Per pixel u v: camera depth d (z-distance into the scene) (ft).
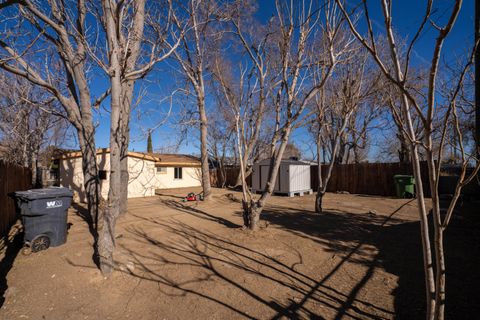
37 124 41.47
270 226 20.38
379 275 11.69
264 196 18.15
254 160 61.82
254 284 11.12
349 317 8.77
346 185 48.91
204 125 36.04
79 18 18.52
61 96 18.70
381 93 21.68
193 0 21.34
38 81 16.83
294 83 17.53
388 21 4.71
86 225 21.43
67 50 18.03
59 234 15.61
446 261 12.93
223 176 64.39
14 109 33.58
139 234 18.39
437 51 3.85
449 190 36.50
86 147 20.22
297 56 18.19
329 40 15.14
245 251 14.83
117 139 13.28
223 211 27.89
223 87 19.56
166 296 10.28
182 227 20.36
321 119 23.75
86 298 10.14
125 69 15.69
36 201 14.70
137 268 12.53
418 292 10.07
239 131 18.92
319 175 26.94
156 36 19.52
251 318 8.88
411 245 15.64
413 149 4.92
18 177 26.30
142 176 47.24
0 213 19.19
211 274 12.03
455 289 10.13
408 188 38.17
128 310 9.46
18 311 9.34
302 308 9.37
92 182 20.34
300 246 15.65
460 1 3.37
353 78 22.45
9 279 11.55
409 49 4.31
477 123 16.55
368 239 17.06
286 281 11.36
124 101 23.07
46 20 16.07
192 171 76.28
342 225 20.97
